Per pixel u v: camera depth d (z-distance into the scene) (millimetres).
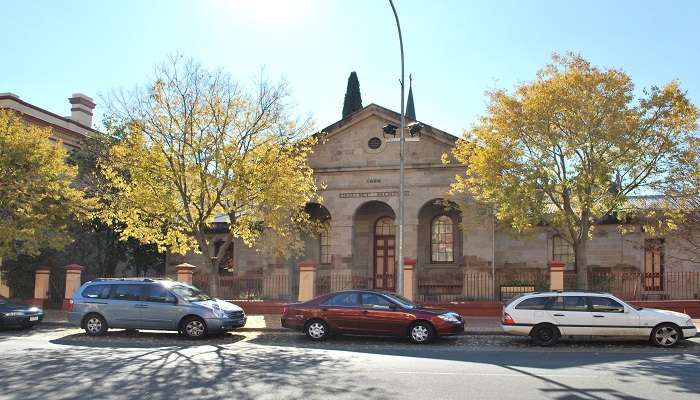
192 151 22312
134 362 13039
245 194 22281
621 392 9844
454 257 31469
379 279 32000
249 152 22500
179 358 13719
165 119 22312
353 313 17641
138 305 18562
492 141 22078
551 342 16562
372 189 29922
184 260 34406
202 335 18188
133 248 33000
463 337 18656
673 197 21578
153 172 22281
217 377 11180
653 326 16234
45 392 9820
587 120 20922
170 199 22422
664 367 12469
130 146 23234
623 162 21047
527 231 22797
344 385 10391
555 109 21094
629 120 20578
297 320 18062
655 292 27172
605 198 21188
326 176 30547
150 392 9828
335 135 30703
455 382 10672
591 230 24125
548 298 16875
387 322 17391
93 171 28641
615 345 16734
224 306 18891
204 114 22406
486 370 11984
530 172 21547
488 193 22375
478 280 27797
